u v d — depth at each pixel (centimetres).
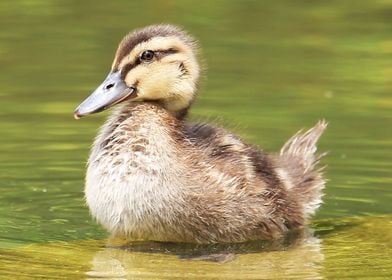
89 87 2111
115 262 1296
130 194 1362
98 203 1386
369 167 1691
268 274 1257
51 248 1352
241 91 2105
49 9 2639
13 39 2419
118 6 2666
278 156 1572
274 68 2261
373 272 1259
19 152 1750
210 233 1393
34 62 2273
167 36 1454
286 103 2030
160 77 1442
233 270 1273
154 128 1397
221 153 1429
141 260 1310
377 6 2714
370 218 1503
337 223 1489
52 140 1817
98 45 2370
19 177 1638
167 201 1366
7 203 1530
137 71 1441
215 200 1382
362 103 2038
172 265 1291
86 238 1399
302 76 2214
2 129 1873
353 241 1407
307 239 1422
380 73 2238
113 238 1401
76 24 2519
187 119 1478
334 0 2767
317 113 1967
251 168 1439
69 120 1931
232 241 1409
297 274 1255
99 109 1435
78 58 2292
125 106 1439
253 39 2458
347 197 1577
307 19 2611
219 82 2166
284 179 1495
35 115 1955
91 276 1242
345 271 1266
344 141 1814
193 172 1380
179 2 2703
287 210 1461
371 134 1852
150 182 1365
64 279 1230
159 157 1376
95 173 1391
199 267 1284
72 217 1485
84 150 1766
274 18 2617
